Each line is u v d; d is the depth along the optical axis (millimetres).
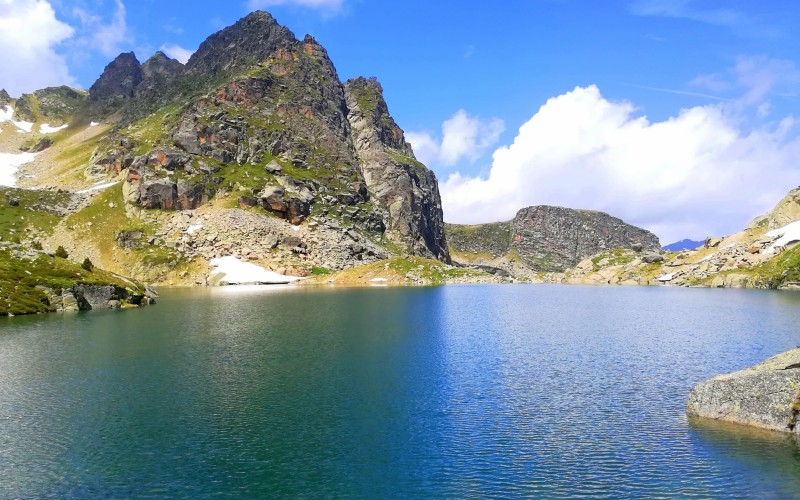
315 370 54625
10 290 106312
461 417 40719
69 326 85125
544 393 46594
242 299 134875
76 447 35219
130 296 124125
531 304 127312
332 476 31234
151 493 29453
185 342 69875
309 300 131250
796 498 28438
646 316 100812
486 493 29281
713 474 31047
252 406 43031
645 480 30516
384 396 45594
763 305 118375
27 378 51312
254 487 30062
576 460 33094
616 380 50938
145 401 44281
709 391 40719
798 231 199750
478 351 64625
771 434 36844
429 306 118000
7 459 33469
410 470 31922
